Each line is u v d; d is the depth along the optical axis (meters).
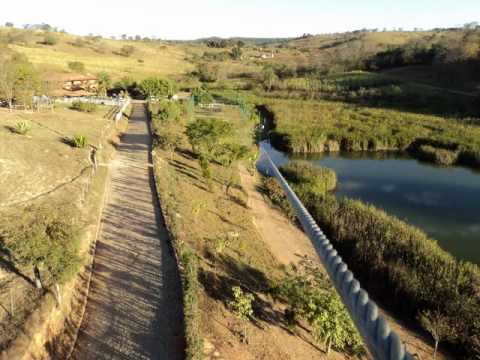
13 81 49.56
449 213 33.00
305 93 94.56
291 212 29.97
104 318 14.74
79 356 13.05
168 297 15.84
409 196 37.00
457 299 18.00
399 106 79.69
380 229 24.98
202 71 119.50
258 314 16.27
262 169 42.03
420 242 23.39
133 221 22.28
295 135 54.41
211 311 15.65
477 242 27.86
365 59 123.81
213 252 20.03
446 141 52.12
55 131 39.38
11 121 41.25
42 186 24.78
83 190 24.86
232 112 70.00
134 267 17.83
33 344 12.07
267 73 108.69
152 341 13.63
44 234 15.80
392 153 54.00
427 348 16.66
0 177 24.80
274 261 21.75
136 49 161.00
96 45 151.38
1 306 13.65
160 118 50.00
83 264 17.36
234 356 13.66
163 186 27.16
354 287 2.70
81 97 71.50
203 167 31.58
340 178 42.25
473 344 16.11
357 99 87.19
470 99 76.75
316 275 19.64
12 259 16.39
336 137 55.50
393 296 20.02
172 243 19.66
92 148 35.00
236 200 29.92
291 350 14.66
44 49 123.38
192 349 12.49
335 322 14.49
